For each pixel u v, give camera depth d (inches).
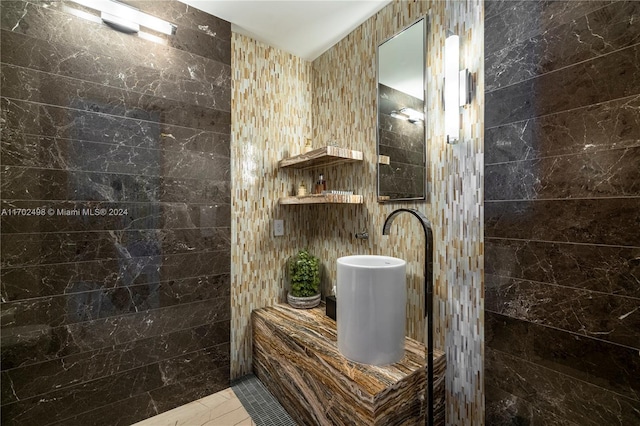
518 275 43.1
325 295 81.9
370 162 68.3
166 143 60.9
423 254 56.7
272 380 65.9
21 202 47.3
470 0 48.9
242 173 74.7
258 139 77.5
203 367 65.4
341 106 76.8
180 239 62.6
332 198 62.5
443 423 51.9
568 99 38.2
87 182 52.7
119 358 55.8
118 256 55.7
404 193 59.6
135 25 56.9
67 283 51.0
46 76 49.1
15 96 46.8
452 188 51.7
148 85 58.7
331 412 48.1
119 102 55.7
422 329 56.7
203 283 65.6
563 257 38.8
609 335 34.9
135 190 57.4
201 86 65.4
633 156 33.2
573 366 37.8
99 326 53.9
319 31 73.4
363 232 70.3
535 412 41.2
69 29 50.9
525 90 42.3
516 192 43.3
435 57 54.4
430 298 43.1
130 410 56.7
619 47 34.1
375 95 66.7
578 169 37.4
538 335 41.1
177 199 62.2
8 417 46.5
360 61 70.8
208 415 59.6
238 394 66.5
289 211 83.4
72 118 51.3
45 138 49.1
